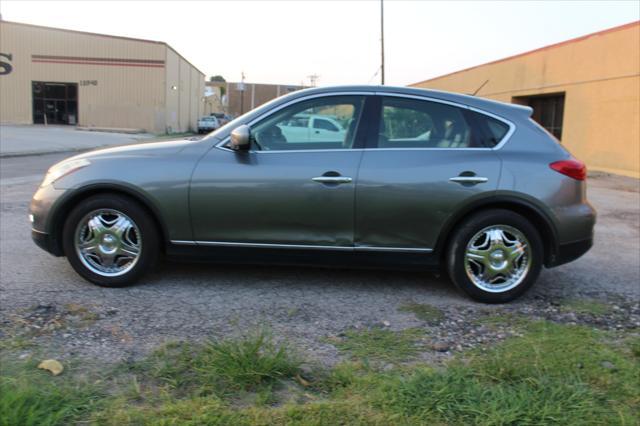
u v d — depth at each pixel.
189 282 4.63
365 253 4.30
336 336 3.62
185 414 2.60
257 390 2.85
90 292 4.29
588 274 5.29
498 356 3.28
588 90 16.92
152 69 40.16
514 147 4.31
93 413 2.59
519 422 2.62
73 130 36.19
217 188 4.22
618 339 3.67
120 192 4.30
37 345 3.30
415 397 2.79
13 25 39.00
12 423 2.40
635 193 12.06
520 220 4.22
